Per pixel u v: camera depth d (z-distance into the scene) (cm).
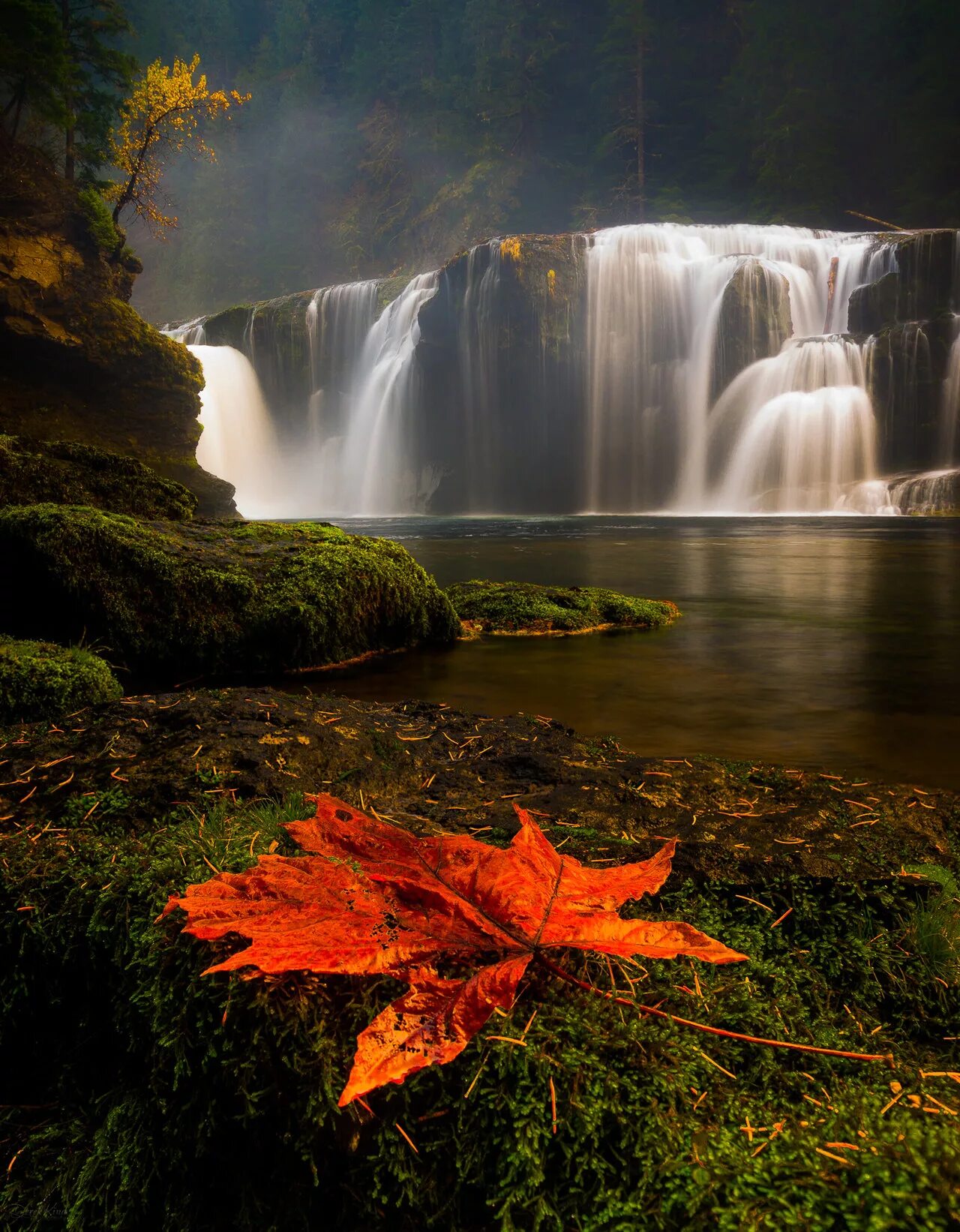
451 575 1226
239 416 4716
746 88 6156
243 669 583
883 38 5684
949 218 4922
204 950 131
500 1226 101
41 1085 156
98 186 3462
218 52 9781
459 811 218
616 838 194
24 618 596
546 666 583
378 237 7281
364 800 230
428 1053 90
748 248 4016
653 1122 99
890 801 236
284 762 248
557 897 114
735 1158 93
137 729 278
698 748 378
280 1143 117
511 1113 102
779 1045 100
